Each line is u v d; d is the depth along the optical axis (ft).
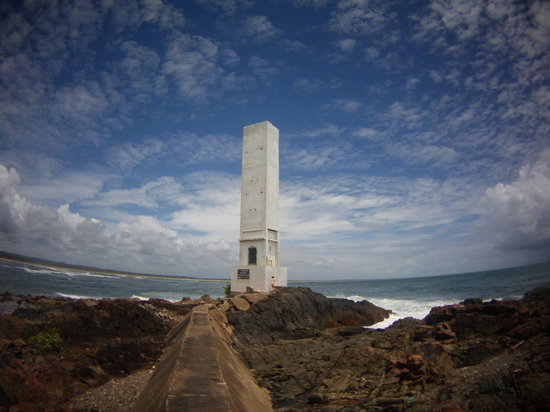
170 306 99.35
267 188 136.56
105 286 296.71
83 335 65.00
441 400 40.68
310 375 57.98
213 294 291.38
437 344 55.42
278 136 149.18
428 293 257.96
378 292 315.58
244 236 135.85
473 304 79.10
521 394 38.55
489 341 60.90
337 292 345.72
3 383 34.24
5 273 285.02
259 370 63.77
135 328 75.41
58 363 46.14
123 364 51.37
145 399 34.32
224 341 67.82
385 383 49.80
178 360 35.91
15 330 57.77
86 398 39.06
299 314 108.78
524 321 64.18
